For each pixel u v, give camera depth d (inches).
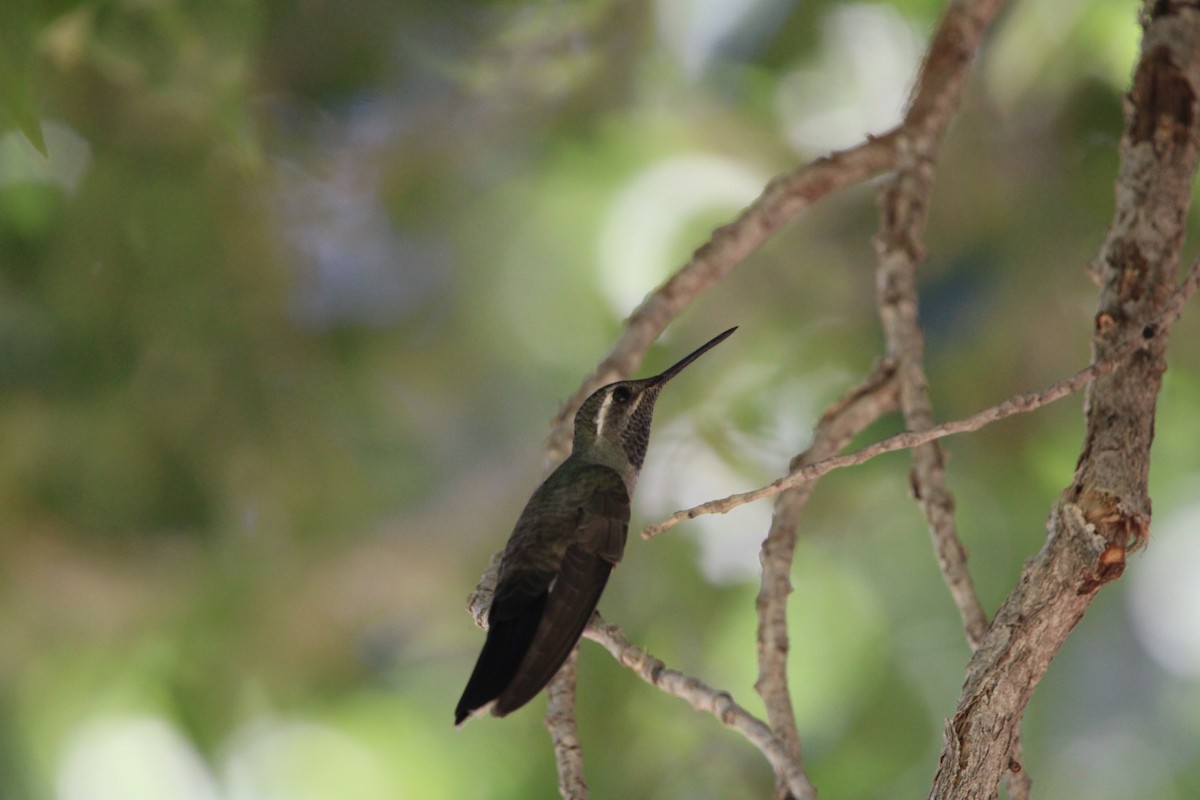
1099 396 183.3
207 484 472.1
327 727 503.8
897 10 451.2
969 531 474.9
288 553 491.5
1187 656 548.4
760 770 422.6
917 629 505.0
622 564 443.8
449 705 509.7
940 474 223.0
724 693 181.2
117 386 457.4
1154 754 549.0
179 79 389.4
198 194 438.9
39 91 386.6
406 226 511.2
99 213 437.1
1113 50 388.5
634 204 504.1
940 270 420.2
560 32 466.0
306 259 490.3
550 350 537.0
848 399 242.5
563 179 508.1
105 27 374.3
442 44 462.9
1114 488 173.8
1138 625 553.0
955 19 270.4
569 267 518.6
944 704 498.9
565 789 205.5
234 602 491.5
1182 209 202.7
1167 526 532.7
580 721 421.7
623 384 295.3
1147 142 205.8
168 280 448.8
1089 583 169.3
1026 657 167.8
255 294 463.2
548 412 539.2
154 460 467.2
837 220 471.8
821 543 506.3
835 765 493.4
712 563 447.5
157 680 491.8
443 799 495.8
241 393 470.0
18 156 426.0
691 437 458.0
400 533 514.0
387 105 479.8
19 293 447.8
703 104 492.1
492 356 538.0
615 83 480.1
